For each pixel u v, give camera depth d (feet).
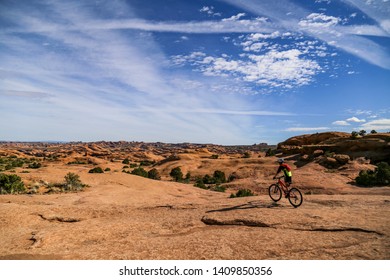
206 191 102.83
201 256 20.27
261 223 27.04
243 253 20.45
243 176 171.01
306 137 268.82
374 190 86.17
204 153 353.92
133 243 23.76
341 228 24.36
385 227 24.03
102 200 63.67
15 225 31.07
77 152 474.90
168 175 207.31
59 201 58.49
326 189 103.50
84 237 25.76
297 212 30.04
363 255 19.06
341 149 190.49
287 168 34.50
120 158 396.37
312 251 20.18
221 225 28.37
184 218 31.30
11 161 264.11
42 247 23.53
